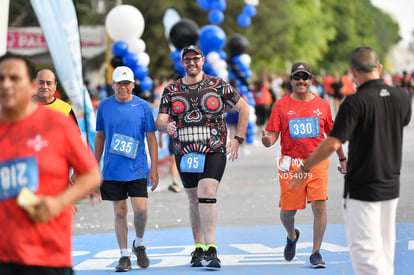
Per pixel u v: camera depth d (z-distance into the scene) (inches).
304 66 701.3
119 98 730.8
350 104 482.3
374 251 483.8
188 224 990.4
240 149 2025.1
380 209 488.1
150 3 3518.7
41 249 365.4
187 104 711.7
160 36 3506.4
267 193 1253.1
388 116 486.0
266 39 4114.2
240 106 729.0
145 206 729.6
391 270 497.0
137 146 726.5
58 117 370.6
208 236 703.1
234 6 3789.4
